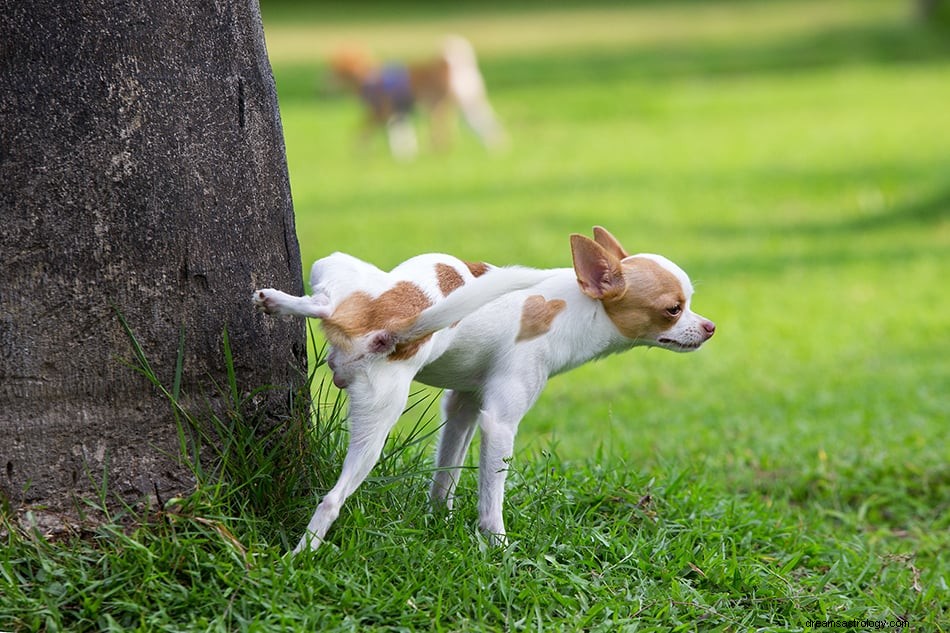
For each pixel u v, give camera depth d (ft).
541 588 19.75
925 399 37.58
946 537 27.43
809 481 30.50
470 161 94.73
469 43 171.73
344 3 242.99
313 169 93.15
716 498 26.25
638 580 20.89
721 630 19.67
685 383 41.57
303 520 20.15
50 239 18.49
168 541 18.40
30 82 18.26
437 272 20.15
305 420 21.11
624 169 86.84
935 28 153.38
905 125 99.04
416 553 19.70
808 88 123.24
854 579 23.49
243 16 20.07
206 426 19.81
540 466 25.86
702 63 142.82
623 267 21.81
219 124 19.70
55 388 18.70
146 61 18.89
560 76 138.10
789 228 66.95
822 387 40.14
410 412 36.65
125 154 18.80
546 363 21.34
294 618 17.65
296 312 18.42
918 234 64.90
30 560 18.25
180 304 19.43
